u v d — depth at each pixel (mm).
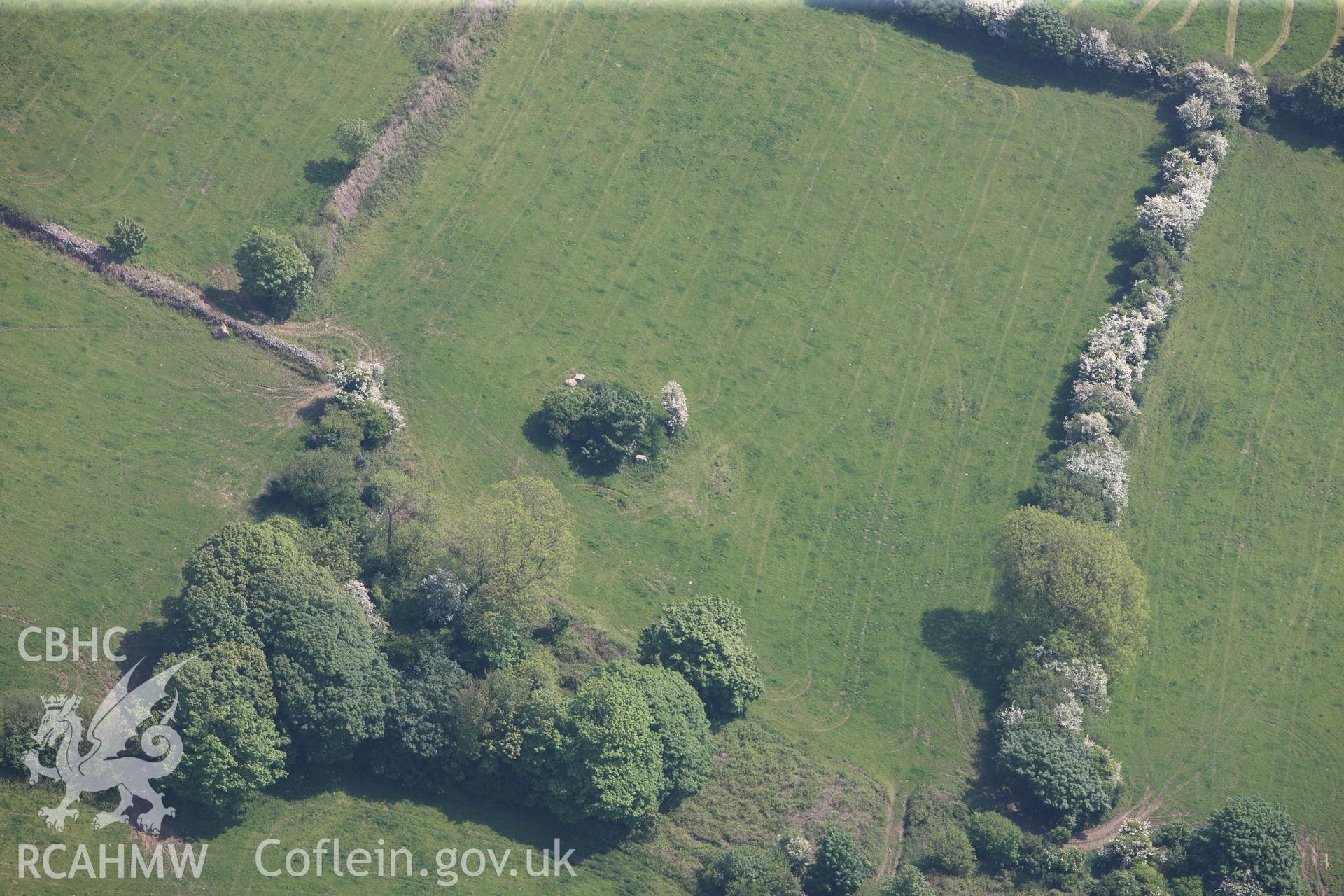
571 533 113000
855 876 99438
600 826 101125
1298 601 122625
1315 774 113125
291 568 103438
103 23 137250
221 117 134250
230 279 125062
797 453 125875
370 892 96062
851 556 120688
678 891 99062
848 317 134250
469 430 121812
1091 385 129250
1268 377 135500
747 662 109750
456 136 139250
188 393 118625
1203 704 116125
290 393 120250
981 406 130375
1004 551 116688
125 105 133000
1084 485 122375
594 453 121750
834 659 114875
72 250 123250
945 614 118188
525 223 135000
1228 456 130250
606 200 137875
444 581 107500
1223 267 141625
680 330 131125
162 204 128250
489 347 126750
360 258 130000
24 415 114250
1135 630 114500
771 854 100688
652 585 116312
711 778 105375
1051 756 106562
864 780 108000
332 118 136000
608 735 99312
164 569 108312
